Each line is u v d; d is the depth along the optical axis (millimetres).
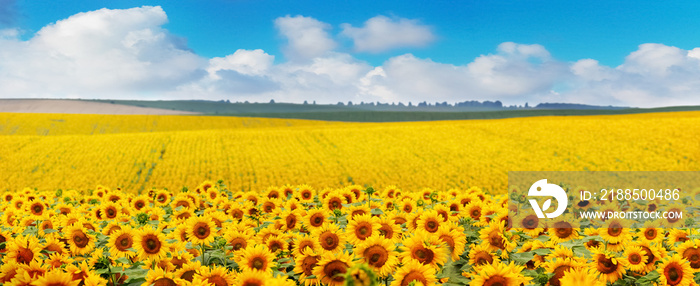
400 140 49281
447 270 3748
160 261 3840
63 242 4219
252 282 3027
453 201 5812
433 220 4332
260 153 45156
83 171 38500
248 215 6105
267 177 35719
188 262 3871
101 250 4016
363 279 1902
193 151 46281
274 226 5223
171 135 55469
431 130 54281
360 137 51938
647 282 3500
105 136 54625
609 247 4043
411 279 3117
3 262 3873
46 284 2844
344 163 39219
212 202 7855
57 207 6773
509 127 52875
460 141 47188
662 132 43938
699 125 45375
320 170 37281
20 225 5941
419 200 5934
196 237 4281
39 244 3984
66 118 102375
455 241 3830
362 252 3432
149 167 39906
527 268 3979
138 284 3484
